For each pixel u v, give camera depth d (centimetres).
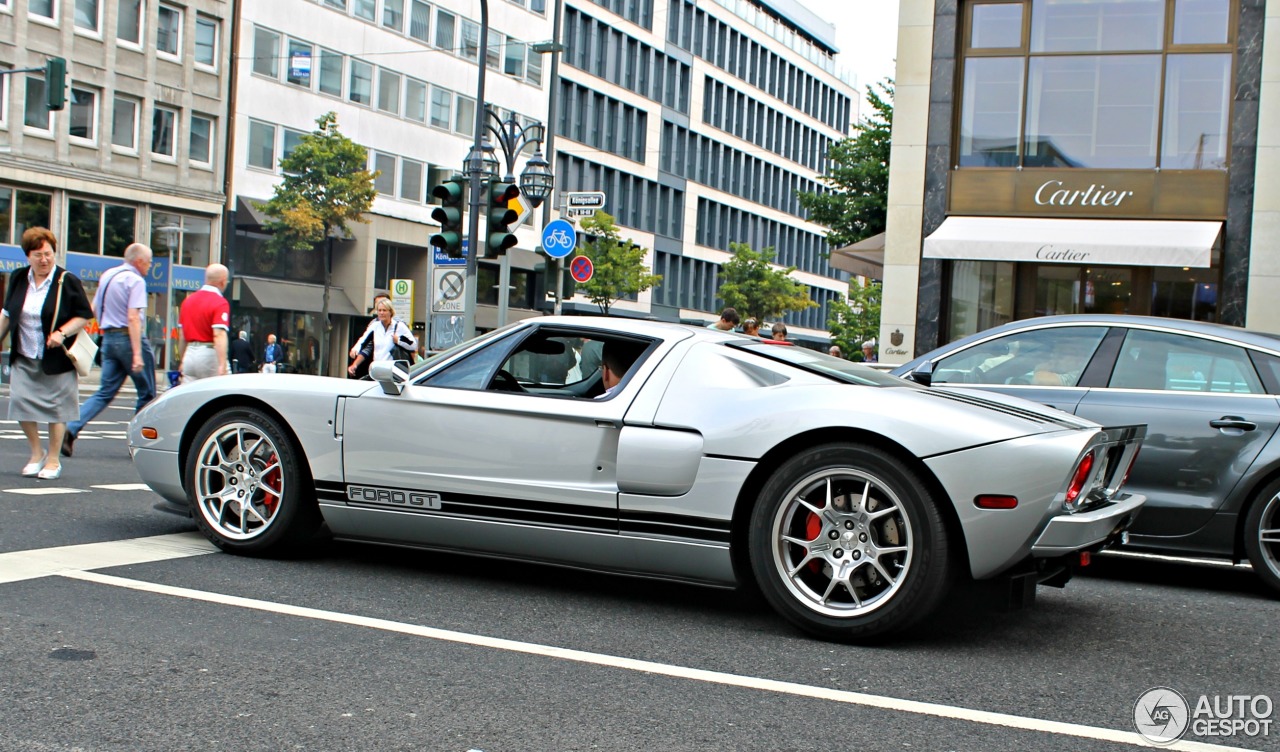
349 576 539
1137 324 677
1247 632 519
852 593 452
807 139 8119
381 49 4416
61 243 3334
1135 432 504
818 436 463
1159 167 1788
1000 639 477
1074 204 1814
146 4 3556
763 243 7588
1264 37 1734
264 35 3953
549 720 339
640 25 6144
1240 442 623
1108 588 626
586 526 498
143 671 368
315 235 3612
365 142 4359
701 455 477
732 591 553
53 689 345
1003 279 1856
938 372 715
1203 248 1658
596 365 556
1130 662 448
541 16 5309
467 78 4862
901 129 1895
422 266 4641
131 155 3538
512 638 438
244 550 568
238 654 393
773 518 462
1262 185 1731
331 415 549
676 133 6550
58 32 3303
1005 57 1859
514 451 513
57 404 848
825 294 8462
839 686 393
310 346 4150
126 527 643
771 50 7556
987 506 432
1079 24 1828
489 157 1867
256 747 304
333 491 549
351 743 311
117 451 1150
